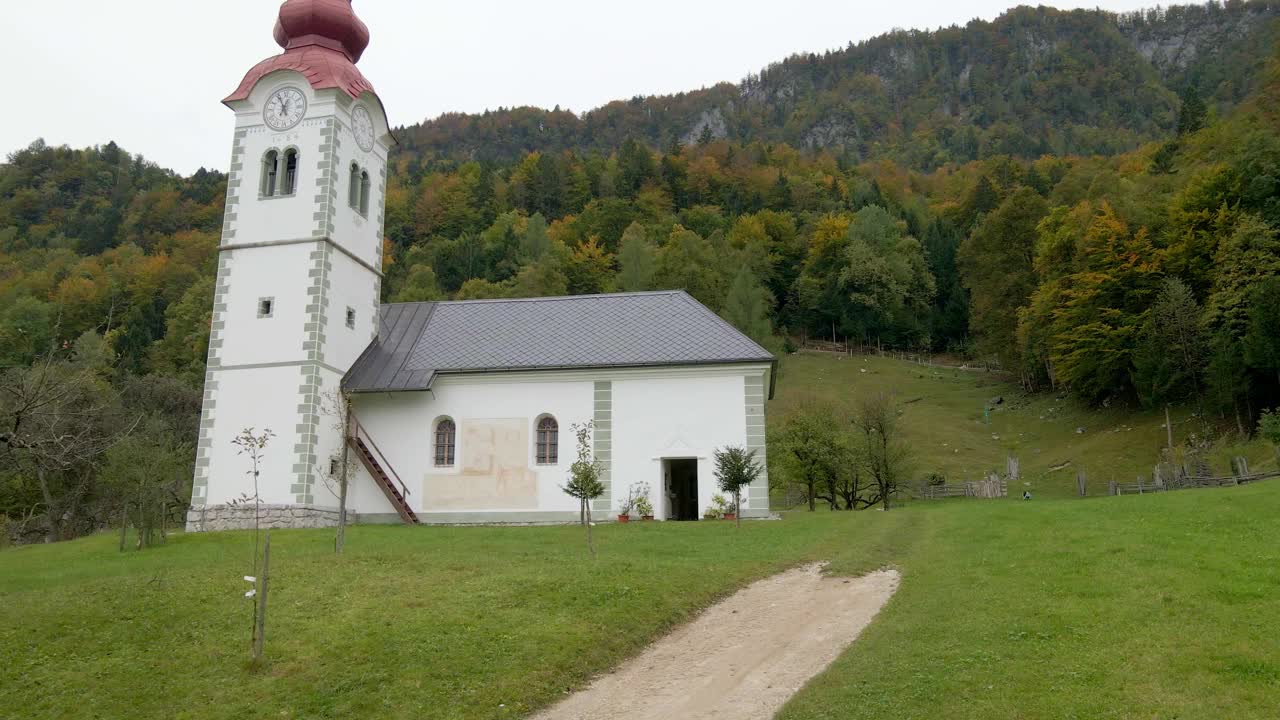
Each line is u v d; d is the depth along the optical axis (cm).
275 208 4106
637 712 1608
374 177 4488
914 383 10425
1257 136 7725
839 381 10550
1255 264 6569
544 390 4003
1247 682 1462
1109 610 1855
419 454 4003
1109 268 7838
